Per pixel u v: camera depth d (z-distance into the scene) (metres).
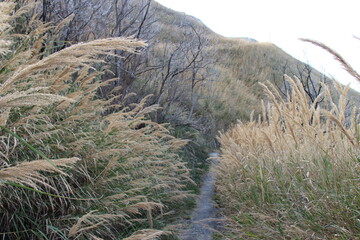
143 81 7.88
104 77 5.72
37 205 2.28
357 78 1.91
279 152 3.17
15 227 2.06
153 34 7.43
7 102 1.11
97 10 5.78
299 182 2.62
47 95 1.15
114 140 3.14
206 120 10.92
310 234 2.12
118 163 2.97
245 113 13.82
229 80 16.50
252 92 17.62
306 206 2.27
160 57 9.11
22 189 2.12
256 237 2.37
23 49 2.72
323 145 2.79
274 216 2.55
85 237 2.40
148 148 3.83
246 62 20.50
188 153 7.31
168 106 8.04
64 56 1.29
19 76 1.25
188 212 4.16
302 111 2.89
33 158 2.35
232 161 3.86
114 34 5.89
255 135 3.82
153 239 2.54
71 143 2.56
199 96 12.21
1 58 2.61
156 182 3.93
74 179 2.61
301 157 2.83
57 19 4.89
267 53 22.33
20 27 4.09
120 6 7.09
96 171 2.74
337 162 2.52
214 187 5.55
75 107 2.97
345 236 1.92
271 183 2.94
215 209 4.38
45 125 2.42
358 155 2.40
